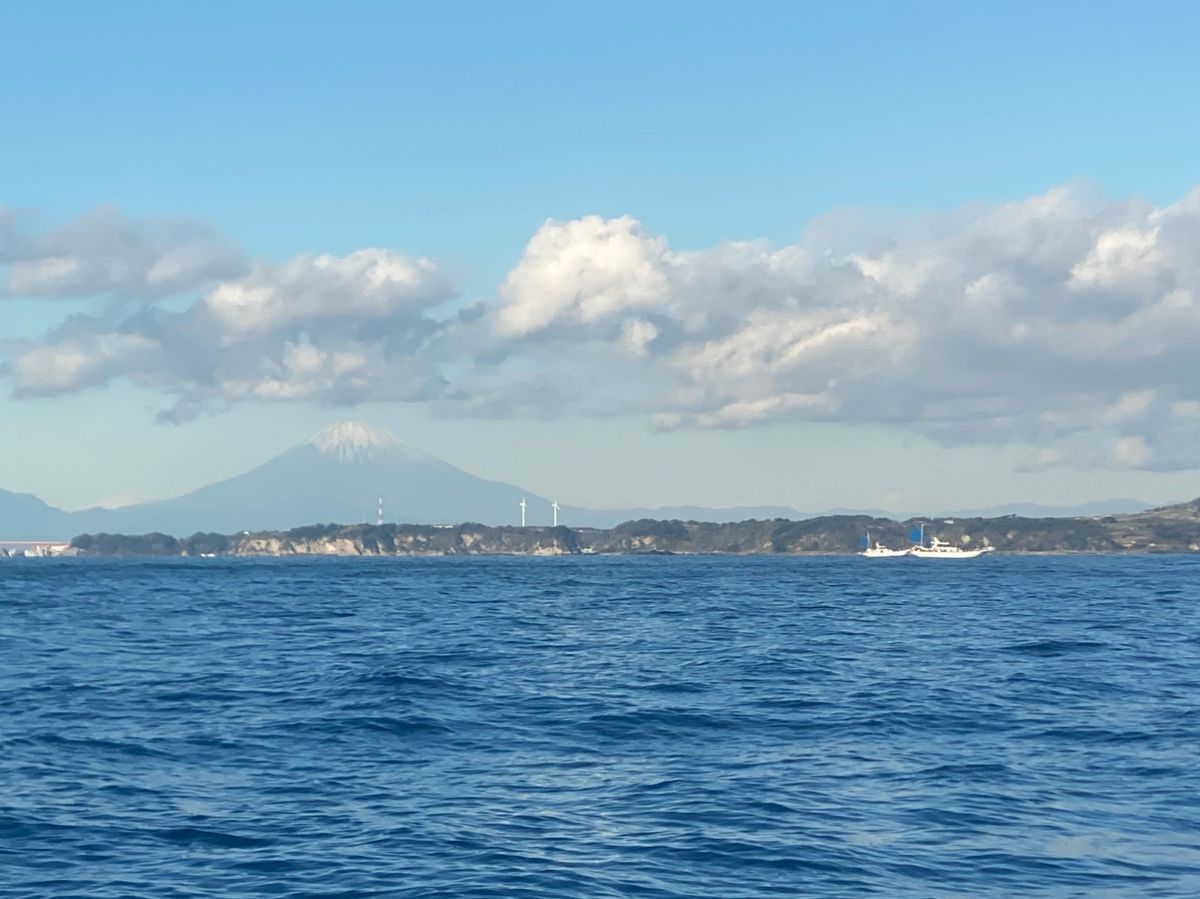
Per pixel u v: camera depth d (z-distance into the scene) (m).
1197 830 24.48
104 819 25.59
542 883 21.05
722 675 51.72
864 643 70.00
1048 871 21.84
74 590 164.00
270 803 27.05
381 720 37.81
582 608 114.62
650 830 24.50
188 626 87.88
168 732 36.22
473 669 53.28
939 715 39.41
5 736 35.56
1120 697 43.84
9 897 20.66
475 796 27.64
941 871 21.84
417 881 21.25
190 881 21.44
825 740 34.84
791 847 23.23
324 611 109.56
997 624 88.19
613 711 39.97
